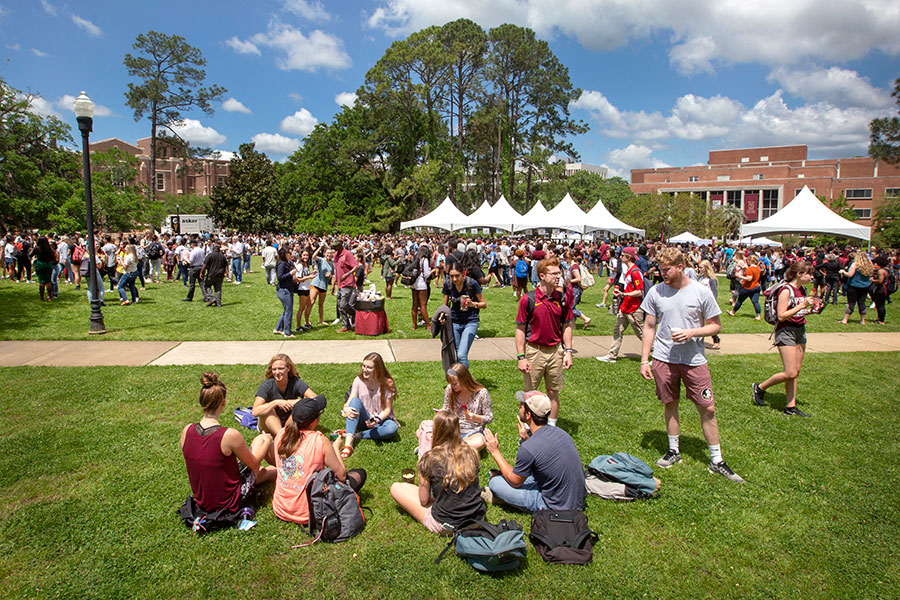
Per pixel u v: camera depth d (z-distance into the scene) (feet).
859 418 19.67
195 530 11.80
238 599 9.84
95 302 32.07
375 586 10.20
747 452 16.53
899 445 17.24
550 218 96.07
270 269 63.36
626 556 11.30
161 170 288.71
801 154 299.99
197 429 12.01
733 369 26.50
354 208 173.88
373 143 171.94
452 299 20.51
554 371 16.56
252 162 180.34
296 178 180.86
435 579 10.40
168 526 12.02
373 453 15.96
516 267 53.26
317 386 21.90
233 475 12.26
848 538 12.14
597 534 11.67
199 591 10.00
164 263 68.49
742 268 45.09
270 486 13.93
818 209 71.15
